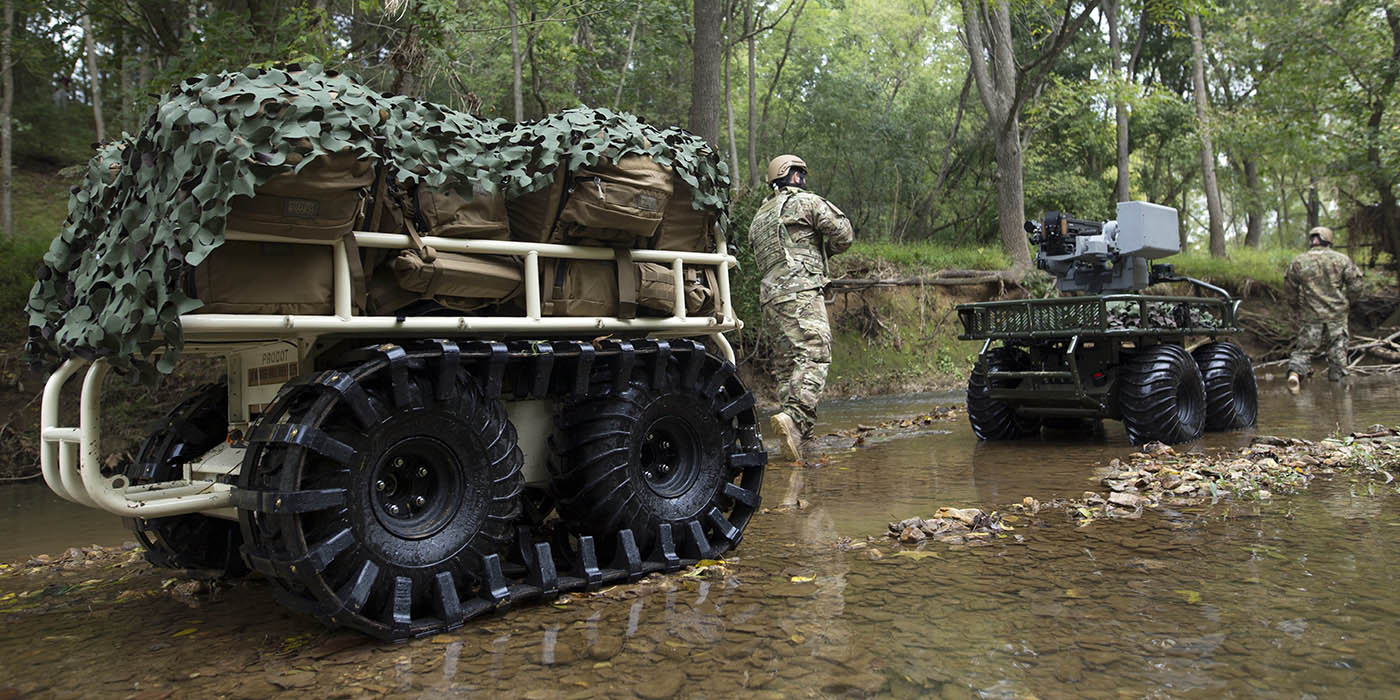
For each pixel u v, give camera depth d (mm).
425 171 3176
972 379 7930
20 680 2684
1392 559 3408
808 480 6000
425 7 8016
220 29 7855
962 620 2844
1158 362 6895
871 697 2229
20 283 9453
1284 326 18781
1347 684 2217
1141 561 3514
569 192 3453
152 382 2773
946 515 4453
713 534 3918
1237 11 23844
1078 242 7852
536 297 3426
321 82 2959
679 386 3787
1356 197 21953
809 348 6875
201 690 2527
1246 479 5172
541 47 13336
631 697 2303
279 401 2895
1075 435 8109
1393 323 18781
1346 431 7297
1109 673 2338
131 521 3908
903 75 25062
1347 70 18891
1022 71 17031
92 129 15797
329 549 2748
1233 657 2426
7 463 7957
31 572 4336
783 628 2828
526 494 3928
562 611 3166
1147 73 29578
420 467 3125
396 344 3096
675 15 11969
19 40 10281
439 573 3008
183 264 2631
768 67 22516
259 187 2670
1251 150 21203
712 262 4023
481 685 2447
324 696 2420
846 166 20734
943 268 17234
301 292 2918
